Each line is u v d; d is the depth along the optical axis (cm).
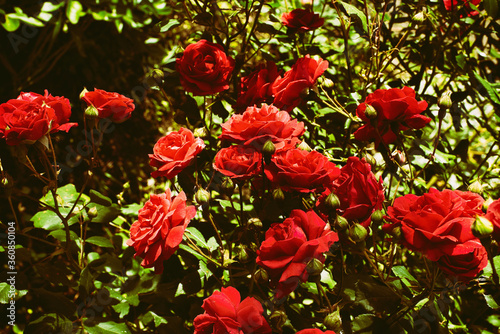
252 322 84
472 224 81
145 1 113
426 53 123
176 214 90
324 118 117
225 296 84
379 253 110
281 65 126
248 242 97
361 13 109
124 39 159
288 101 102
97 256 104
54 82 184
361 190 88
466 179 118
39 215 107
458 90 127
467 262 83
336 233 85
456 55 120
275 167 92
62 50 168
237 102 108
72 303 99
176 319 99
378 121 95
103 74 190
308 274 85
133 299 101
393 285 92
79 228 111
